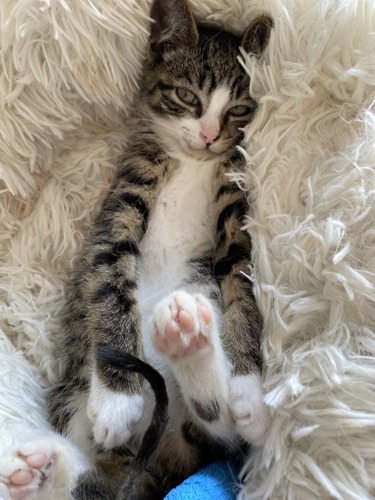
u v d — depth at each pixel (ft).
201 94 0.83
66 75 0.78
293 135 0.72
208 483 0.63
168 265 0.81
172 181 0.83
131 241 0.79
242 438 0.65
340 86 0.70
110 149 0.88
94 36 0.76
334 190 0.64
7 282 0.81
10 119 0.78
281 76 0.74
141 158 0.85
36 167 0.84
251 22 0.79
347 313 0.61
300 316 0.64
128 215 0.80
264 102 0.75
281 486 0.58
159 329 0.62
